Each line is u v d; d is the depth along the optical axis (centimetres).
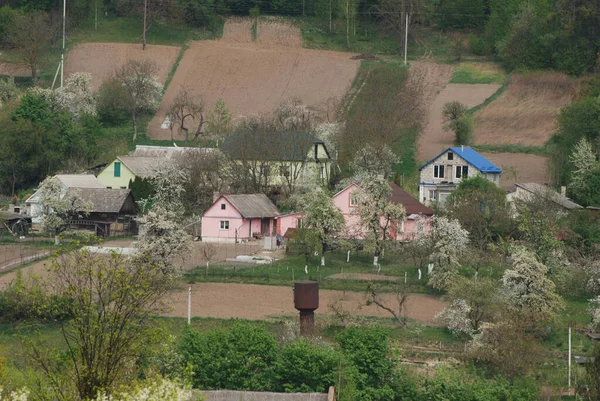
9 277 13688
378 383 9075
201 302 12712
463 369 9819
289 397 8081
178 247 13675
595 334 11512
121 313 6606
